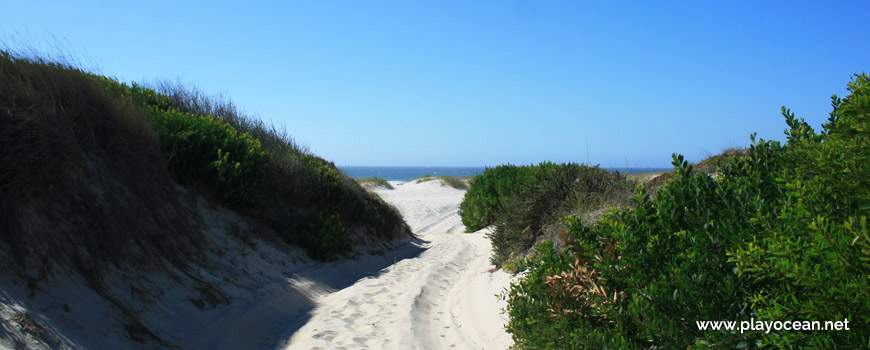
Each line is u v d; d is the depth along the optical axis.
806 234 2.11
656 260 2.86
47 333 3.30
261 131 11.52
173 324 4.43
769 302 2.21
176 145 7.23
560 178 8.58
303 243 8.62
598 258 3.15
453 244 13.30
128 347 3.77
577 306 3.07
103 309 3.98
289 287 6.57
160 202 6.03
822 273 1.92
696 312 2.50
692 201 3.05
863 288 1.80
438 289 7.21
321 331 4.81
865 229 1.85
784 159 2.97
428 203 26.28
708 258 2.63
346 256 9.34
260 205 8.32
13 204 3.89
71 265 4.10
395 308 5.67
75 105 5.50
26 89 4.74
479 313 5.64
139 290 4.54
